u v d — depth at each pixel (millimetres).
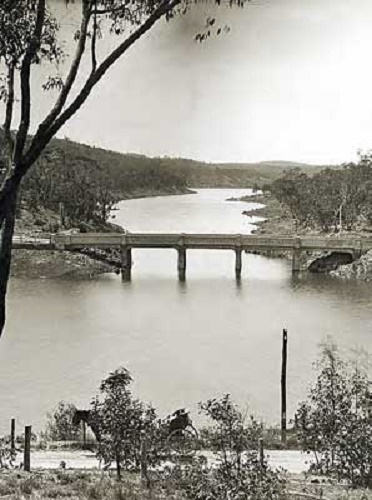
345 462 21438
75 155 123000
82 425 30641
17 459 25703
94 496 19125
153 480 20578
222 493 16781
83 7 13719
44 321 57438
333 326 56812
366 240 84938
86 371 44000
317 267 85062
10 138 14062
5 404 37562
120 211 156125
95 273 80812
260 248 83125
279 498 17578
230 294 71000
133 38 13844
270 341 52219
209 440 25938
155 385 41500
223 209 166750
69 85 13820
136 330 55219
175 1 13727
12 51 13727
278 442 28328
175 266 89500
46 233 94750
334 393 23391
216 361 46688
